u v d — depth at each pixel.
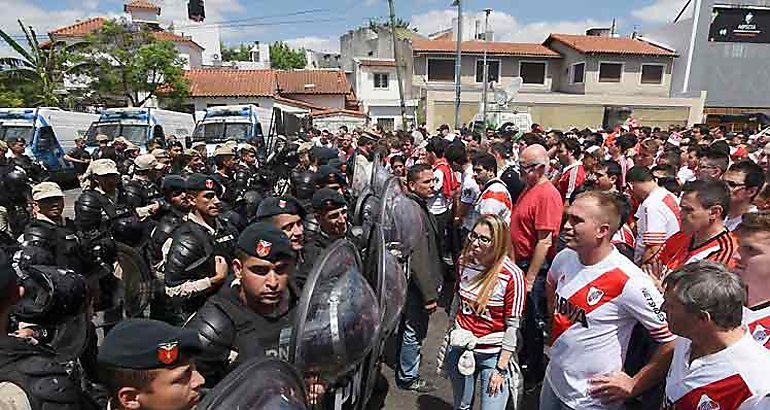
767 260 2.10
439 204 6.45
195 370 1.65
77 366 2.24
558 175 7.04
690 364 1.92
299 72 37.91
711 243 3.01
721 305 1.74
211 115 17.56
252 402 1.50
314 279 2.29
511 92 23.12
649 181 4.09
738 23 32.69
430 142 7.21
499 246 2.98
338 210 3.67
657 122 31.20
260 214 3.21
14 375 1.69
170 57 27.23
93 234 3.81
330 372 2.30
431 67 33.06
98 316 3.60
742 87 33.28
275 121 19.67
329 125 32.06
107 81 25.56
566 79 34.19
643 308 2.31
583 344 2.49
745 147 8.85
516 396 3.06
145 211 4.92
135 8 38.94
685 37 33.12
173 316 3.22
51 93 25.17
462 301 3.14
